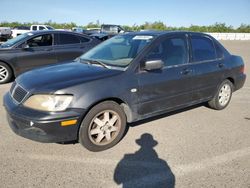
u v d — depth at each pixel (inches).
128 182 119.3
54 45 329.4
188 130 176.9
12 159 135.5
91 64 167.9
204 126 184.5
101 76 143.3
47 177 121.3
